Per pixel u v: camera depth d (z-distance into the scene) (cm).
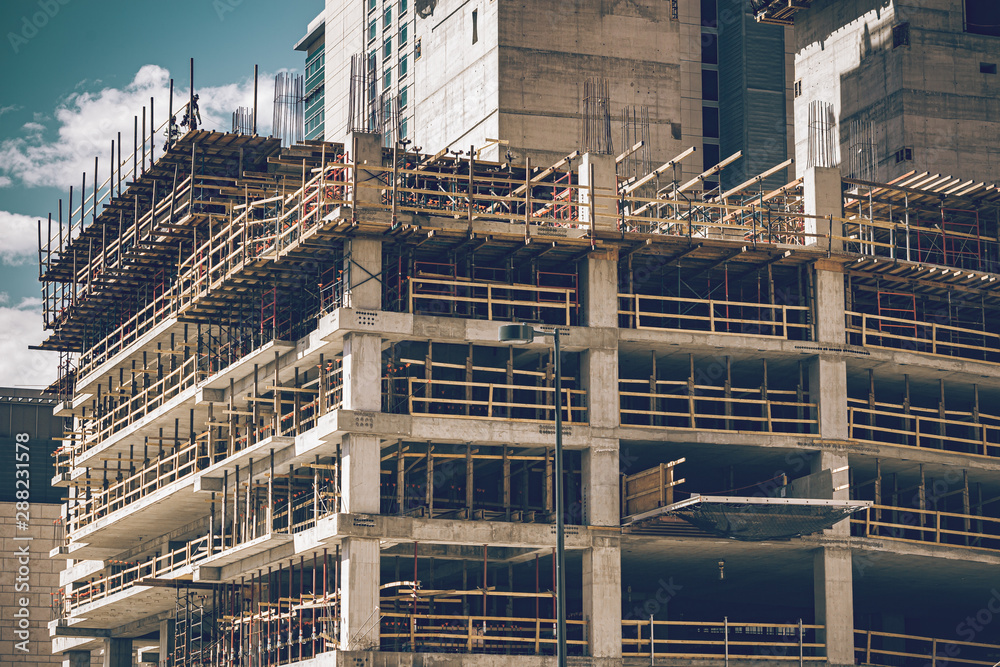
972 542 7212
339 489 5888
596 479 5916
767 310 6769
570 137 9281
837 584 6088
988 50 8138
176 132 7294
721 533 5706
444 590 6353
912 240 7131
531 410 6638
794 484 5938
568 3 9481
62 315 8444
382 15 11400
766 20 8981
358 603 5531
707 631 7488
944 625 7912
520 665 5653
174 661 7419
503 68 9281
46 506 10019
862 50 8281
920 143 7938
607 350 6038
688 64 11269
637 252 6222
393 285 6356
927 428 7388
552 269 6331
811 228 6494
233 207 6512
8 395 10162
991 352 7138
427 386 5838
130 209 7562
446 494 6850
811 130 8525
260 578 6512
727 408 6209
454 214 5816
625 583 7044
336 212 5709
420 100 10331
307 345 6003
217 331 7150
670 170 9462
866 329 6394
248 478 6569
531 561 6369
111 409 8531
